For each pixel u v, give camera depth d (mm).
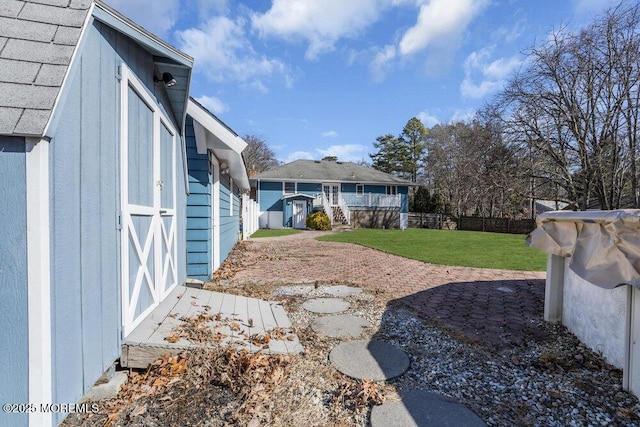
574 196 14062
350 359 2846
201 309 3578
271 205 24297
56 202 1708
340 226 22312
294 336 3244
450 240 14570
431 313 4195
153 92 3354
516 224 21844
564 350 3055
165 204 3887
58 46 1748
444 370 2688
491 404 2205
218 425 1960
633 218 2160
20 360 1585
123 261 2561
